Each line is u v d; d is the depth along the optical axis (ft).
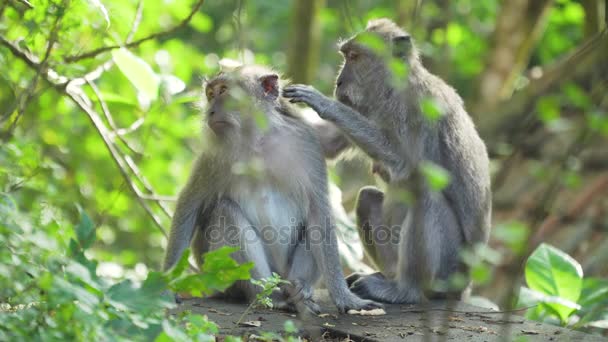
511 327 32.86
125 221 65.00
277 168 36.55
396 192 39.45
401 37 41.06
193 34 88.07
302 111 39.91
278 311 35.14
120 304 23.06
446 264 39.40
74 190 51.13
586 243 53.88
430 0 61.11
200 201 36.73
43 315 23.73
